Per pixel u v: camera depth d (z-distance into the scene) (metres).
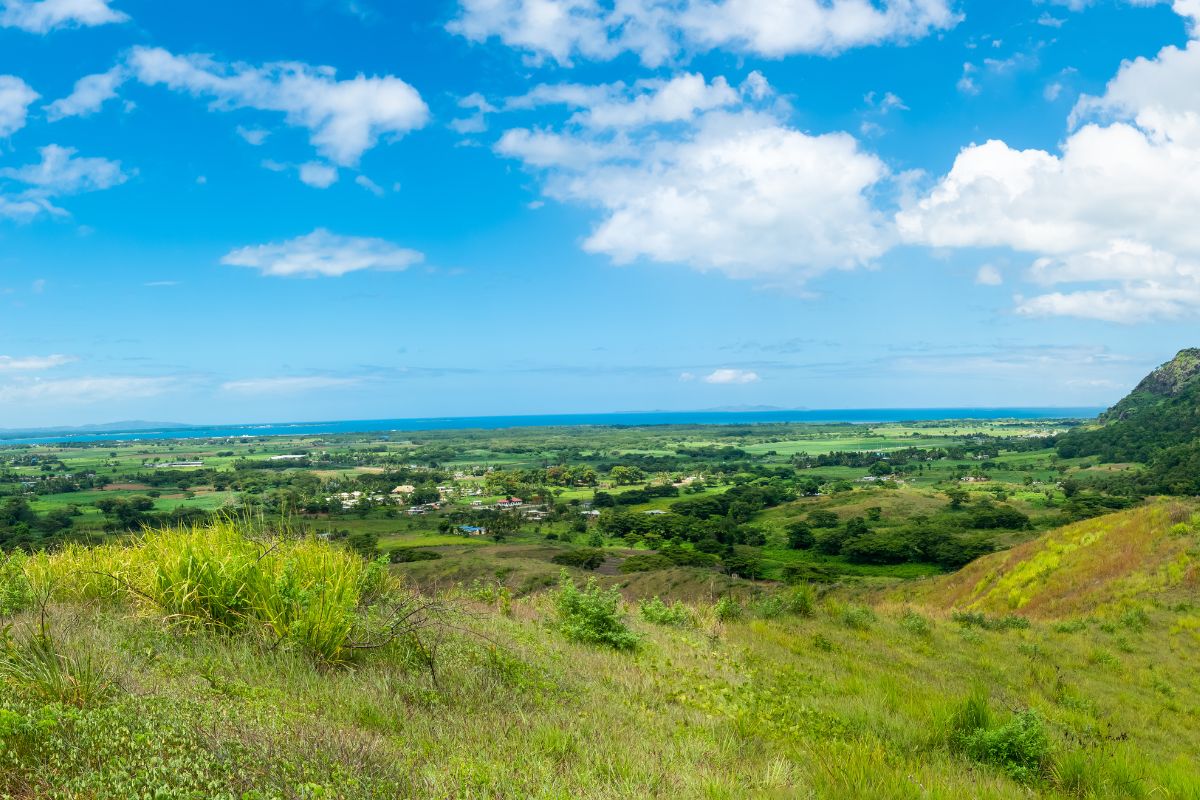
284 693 5.62
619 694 7.71
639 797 4.58
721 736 6.60
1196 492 116.56
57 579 8.38
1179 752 11.03
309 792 3.64
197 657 6.29
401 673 6.79
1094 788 7.18
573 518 139.12
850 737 7.70
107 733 3.85
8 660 4.82
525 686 7.00
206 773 3.67
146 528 9.61
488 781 4.39
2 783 3.33
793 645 13.88
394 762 4.42
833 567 90.31
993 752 7.73
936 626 20.77
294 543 8.82
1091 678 16.70
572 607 12.24
